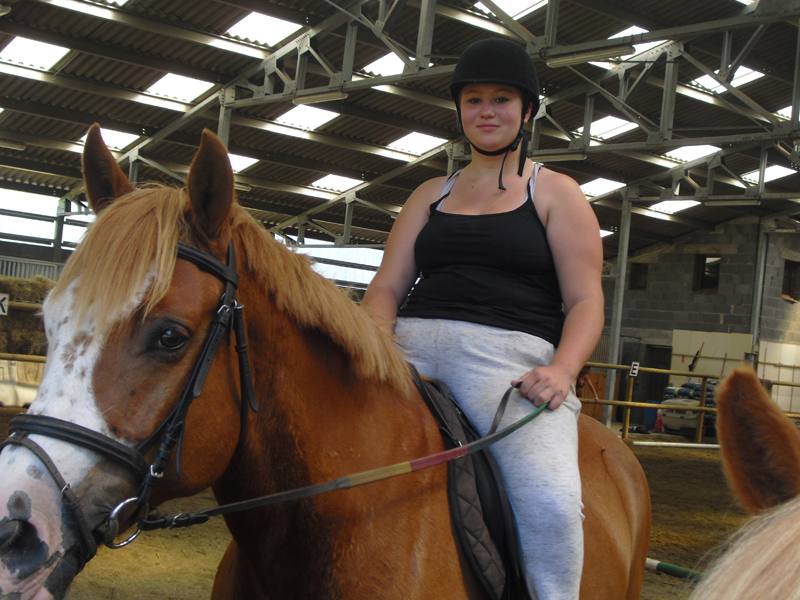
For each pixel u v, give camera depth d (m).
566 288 1.77
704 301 17.73
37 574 1.12
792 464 0.72
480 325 1.76
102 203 1.47
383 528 1.50
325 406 1.52
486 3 8.82
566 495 1.60
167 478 1.29
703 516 6.27
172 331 1.25
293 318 1.48
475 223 1.80
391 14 9.58
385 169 15.41
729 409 0.76
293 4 10.23
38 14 10.12
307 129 13.58
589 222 1.78
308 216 17.33
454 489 1.61
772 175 15.71
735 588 0.40
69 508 1.16
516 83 1.81
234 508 1.39
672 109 10.61
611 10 10.19
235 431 1.39
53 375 1.20
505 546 1.64
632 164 14.84
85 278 1.23
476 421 1.72
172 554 4.18
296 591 1.49
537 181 1.83
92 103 12.60
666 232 18.19
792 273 17.77
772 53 11.52
